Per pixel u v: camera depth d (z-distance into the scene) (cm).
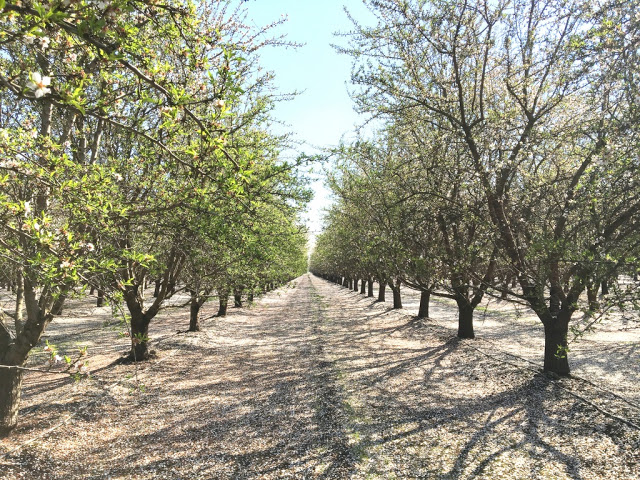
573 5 730
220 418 735
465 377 955
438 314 2084
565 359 876
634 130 596
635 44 598
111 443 637
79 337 1488
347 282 4928
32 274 518
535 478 506
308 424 694
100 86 525
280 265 1355
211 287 1271
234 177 367
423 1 823
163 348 1288
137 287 1095
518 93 841
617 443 573
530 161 882
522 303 872
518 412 714
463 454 575
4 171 450
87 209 450
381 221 1064
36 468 553
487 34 803
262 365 1124
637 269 489
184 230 640
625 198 635
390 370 1025
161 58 563
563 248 623
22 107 669
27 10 220
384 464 552
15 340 636
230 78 295
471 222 906
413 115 912
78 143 738
